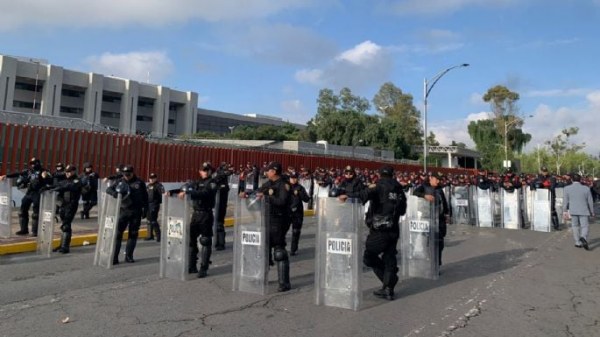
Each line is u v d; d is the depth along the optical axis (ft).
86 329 18.01
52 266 29.96
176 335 17.42
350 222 21.22
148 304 21.43
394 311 21.02
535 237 48.67
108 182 35.27
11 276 27.04
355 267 21.08
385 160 147.84
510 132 261.24
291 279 26.96
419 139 283.79
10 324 18.56
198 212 26.81
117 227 29.96
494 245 42.55
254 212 23.82
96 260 30.63
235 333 17.71
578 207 40.96
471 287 25.99
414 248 28.73
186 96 306.35
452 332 18.31
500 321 19.84
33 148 57.16
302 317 19.80
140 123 285.43
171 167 71.87
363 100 261.24
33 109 235.61
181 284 25.30
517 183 58.65
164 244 27.12
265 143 155.63
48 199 34.06
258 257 23.59
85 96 254.27
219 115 338.54
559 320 20.12
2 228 38.32
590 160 288.30
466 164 252.83
